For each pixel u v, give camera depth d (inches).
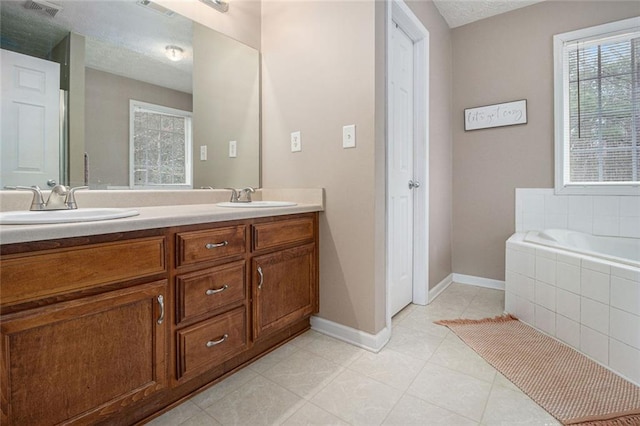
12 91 50.9
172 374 48.9
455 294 111.0
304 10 79.8
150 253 45.3
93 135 59.9
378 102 70.5
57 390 36.9
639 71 96.5
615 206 98.3
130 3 65.2
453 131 125.9
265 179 89.4
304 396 54.7
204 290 52.9
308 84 79.4
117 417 45.6
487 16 117.0
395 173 92.0
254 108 87.9
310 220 76.1
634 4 95.6
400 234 95.3
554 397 53.7
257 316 63.0
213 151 79.4
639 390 55.0
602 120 101.7
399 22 89.8
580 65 104.3
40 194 49.5
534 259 81.5
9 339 33.3
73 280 37.7
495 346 71.9
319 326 79.9
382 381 58.9
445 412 50.4
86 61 59.1
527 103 111.4
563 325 72.6
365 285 71.5
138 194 65.7
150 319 45.7
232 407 51.9
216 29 79.1
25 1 52.4
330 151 75.8
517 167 113.7
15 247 33.5
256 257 62.8
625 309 59.0
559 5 105.7
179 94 73.0
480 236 121.4
